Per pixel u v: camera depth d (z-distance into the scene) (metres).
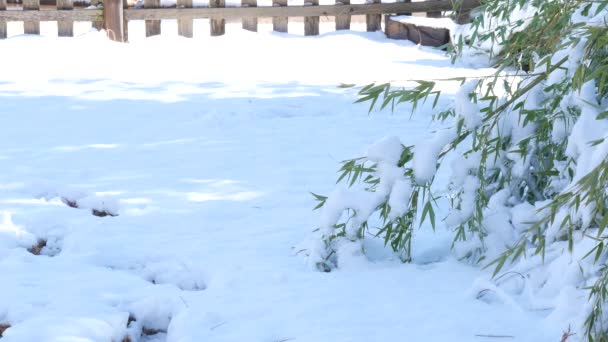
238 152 6.42
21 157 6.14
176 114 7.64
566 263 3.49
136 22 12.79
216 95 8.45
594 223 3.61
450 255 4.22
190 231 4.64
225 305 3.63
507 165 4.04
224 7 11.89
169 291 3.83
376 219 4.79
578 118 3.70
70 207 5.04
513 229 3.98
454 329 3.36
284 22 12.21
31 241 4.51
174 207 5.06
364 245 4.36
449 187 4.12
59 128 7.07
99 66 9.94
